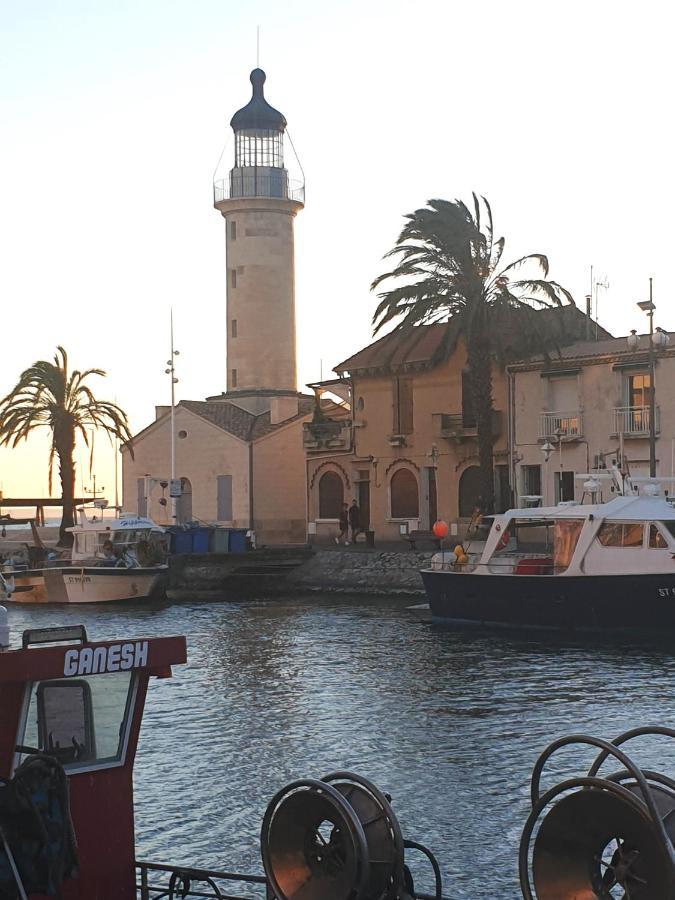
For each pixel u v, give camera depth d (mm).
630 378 55344
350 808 10391
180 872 11508
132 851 10719
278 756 20969
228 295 87500
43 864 9477
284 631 39438
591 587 35375
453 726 23062
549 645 34188
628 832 9570
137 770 20078
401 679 28688
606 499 53531
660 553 34812
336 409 78375
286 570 59281
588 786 9883
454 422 62062
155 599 52969
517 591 37125
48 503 76375
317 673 29984
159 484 77188
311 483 69688
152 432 79500
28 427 65062
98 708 10531
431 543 56188
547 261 54688
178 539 61844
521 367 58562
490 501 55594
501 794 18219
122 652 10492
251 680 29078
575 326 61312
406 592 53031
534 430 58156
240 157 87562
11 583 53625
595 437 56031
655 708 24312
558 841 9906
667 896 9305
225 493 74750
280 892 10758
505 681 28062
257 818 17281
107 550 53969
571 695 25984
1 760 10172
